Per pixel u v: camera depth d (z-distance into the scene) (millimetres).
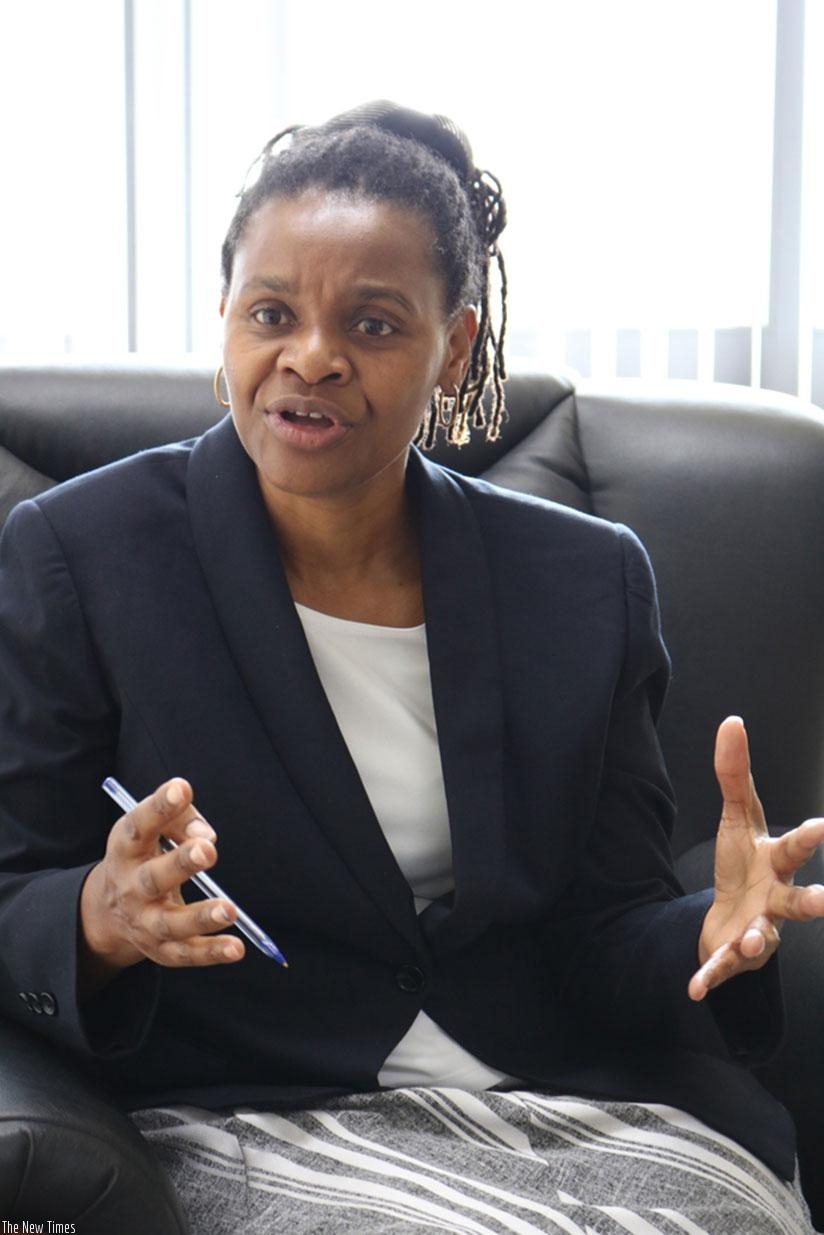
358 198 1509
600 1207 1482
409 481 1709
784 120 3107
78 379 2111
